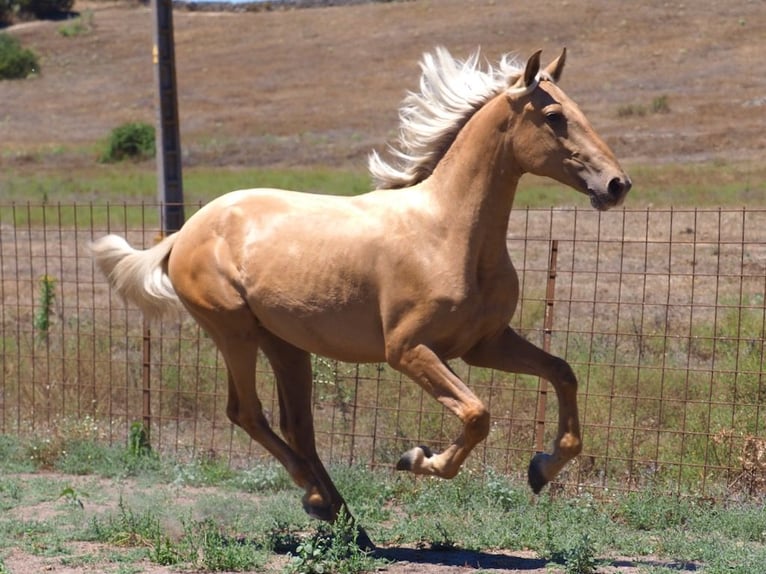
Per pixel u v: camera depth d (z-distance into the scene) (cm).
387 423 1220
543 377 805
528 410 1213
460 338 786
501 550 886
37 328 1592
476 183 781
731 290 1780
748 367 1234
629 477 1029
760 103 5134
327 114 6031
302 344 844
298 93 6719
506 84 794
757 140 4384
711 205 2731
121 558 847
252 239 854
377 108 6078
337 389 1198
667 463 1025
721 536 908
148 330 1216
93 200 3722
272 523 944
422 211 796
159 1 1478
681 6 7588
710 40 6706
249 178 4116
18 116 6781
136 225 2980
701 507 971
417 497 1039
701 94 5494
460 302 774
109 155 5331
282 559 851
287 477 1105
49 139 6044
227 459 1187
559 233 2483
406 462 801
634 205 2830
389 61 7294
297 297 824
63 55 8512
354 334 815
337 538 819
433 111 812
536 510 983
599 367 1305
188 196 3566
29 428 1284
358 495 1049
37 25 9550
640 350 1116
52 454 1210
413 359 781
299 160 4825
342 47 7862
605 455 1066
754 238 2239
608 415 1141
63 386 1311
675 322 1572
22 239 2819
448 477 781
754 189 3066
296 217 844
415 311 779
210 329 897
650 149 4397
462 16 8200
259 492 1092
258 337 881
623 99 5562
